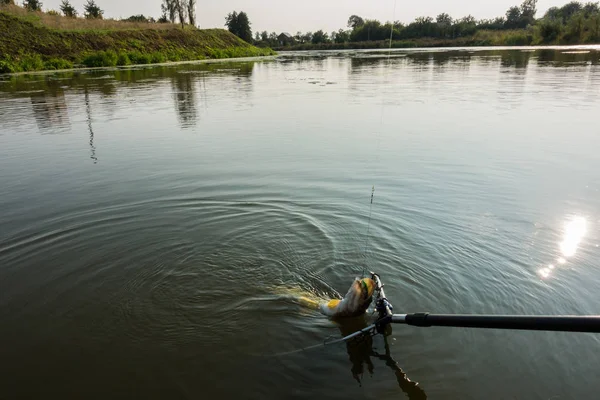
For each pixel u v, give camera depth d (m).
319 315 3.55
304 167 7.19
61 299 3.80
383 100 14.14
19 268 4.30
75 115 12.25
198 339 3.26
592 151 7.52
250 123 10.93
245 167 7.25
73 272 4.23
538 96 13.78
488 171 6.69
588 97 13.16
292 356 3.05
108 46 37.28
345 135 9.38
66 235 4.98
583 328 2.10
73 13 48.59
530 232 4.63
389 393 2.69
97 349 3.16
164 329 3.39
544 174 6.47
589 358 2.91
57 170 7.29
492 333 3.20
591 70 21.73
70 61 32.72
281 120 11.23
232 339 3.26
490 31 72.88
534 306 3.40
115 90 18.02
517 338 3.13
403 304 3.55
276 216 5.40
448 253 4.29
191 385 2.80
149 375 2.90
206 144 8.85
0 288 3.97
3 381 2.86
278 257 4.49
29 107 13.61
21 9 36.41
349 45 89.19
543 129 9.27
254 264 4.38
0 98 15.66
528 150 7.73
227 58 49.47
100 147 8.73
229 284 4.04
